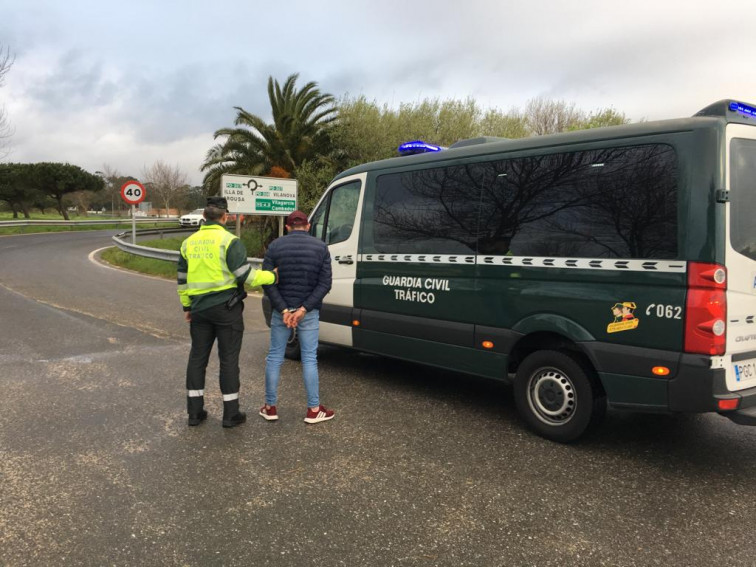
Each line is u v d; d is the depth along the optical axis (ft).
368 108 71.67
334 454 13.12
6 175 152.05
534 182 14.17
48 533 9.68
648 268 12.02
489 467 12.51
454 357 16.11
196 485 11.49
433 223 16.66
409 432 14.60
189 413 14.82
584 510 10.64
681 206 11.60
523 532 9.86
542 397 14.20
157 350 22.94
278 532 9.78
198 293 14.38
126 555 9.05
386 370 20.89
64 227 116.47
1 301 34.45
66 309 32.12
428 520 10.23
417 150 18.78
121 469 12.17
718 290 11.28
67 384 18.24
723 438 14.44
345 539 9.59
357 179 19.48
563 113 109.81
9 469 12.11
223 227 15.06
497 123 77.51
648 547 9.42
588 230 13.07
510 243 14.61
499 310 14.85
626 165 12.51
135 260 57.00
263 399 17.11
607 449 13.62
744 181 11.82
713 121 11.41
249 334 27.02
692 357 11.46
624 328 12.39
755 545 9.50
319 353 23.49
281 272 14.89
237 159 74.49
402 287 17.54
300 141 72.79
